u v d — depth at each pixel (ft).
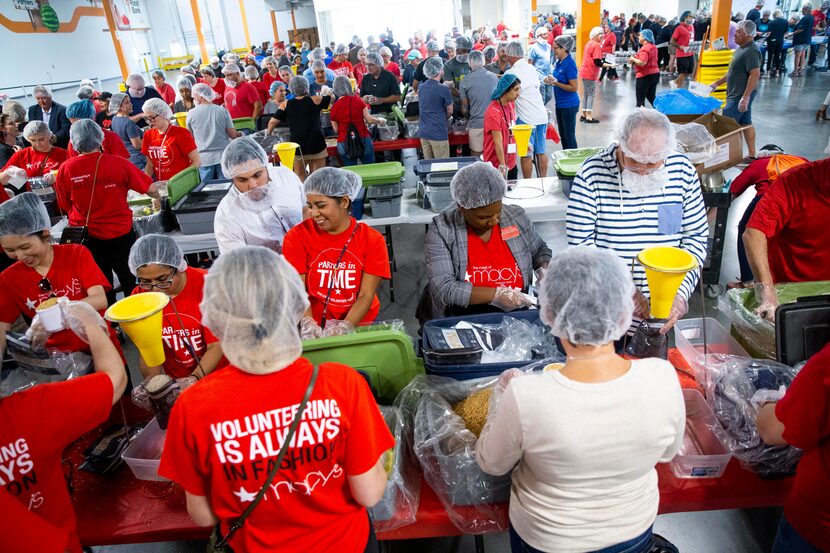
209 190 11.59
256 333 2.83
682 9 67.41
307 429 3.02
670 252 4.40
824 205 6.37
